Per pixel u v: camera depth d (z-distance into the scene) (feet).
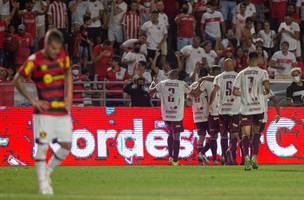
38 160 113.70
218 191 122.93
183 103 205.16
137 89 222.89
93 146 208.13
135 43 253.85
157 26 268.41
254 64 181.27
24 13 264.72
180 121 204.44
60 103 115.24
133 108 211.82
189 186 132.67
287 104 226.79
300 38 304.50
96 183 137.80
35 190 121.70
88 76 252.01
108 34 278.26
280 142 218.38
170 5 294.46
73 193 116.57
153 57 268.62
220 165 202.49
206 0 288.92
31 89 209.97
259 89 180.24
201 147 208.23
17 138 204.85
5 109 204.85
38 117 114.62
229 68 200.75
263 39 286.05
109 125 209.87
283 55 273.95
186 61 260.62
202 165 204.13
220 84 200.44
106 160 208.54
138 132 211.41
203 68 209.87
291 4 298.56
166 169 181.57
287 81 229.86
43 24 268.41
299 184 138.82
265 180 147.33
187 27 275.39
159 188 127.95
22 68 113.29
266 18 309.63
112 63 246.47
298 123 220.43
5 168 184.85
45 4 268.41
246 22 277.85
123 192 119.44
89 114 208.74
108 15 280.92
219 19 282.97
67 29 274.98
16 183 136.56
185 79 258.98
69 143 117.39
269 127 217.77
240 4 288.51
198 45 261.03
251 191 123.44
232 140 202.28
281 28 289.12
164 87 204.64
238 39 286.66
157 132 212.23
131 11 274.16
